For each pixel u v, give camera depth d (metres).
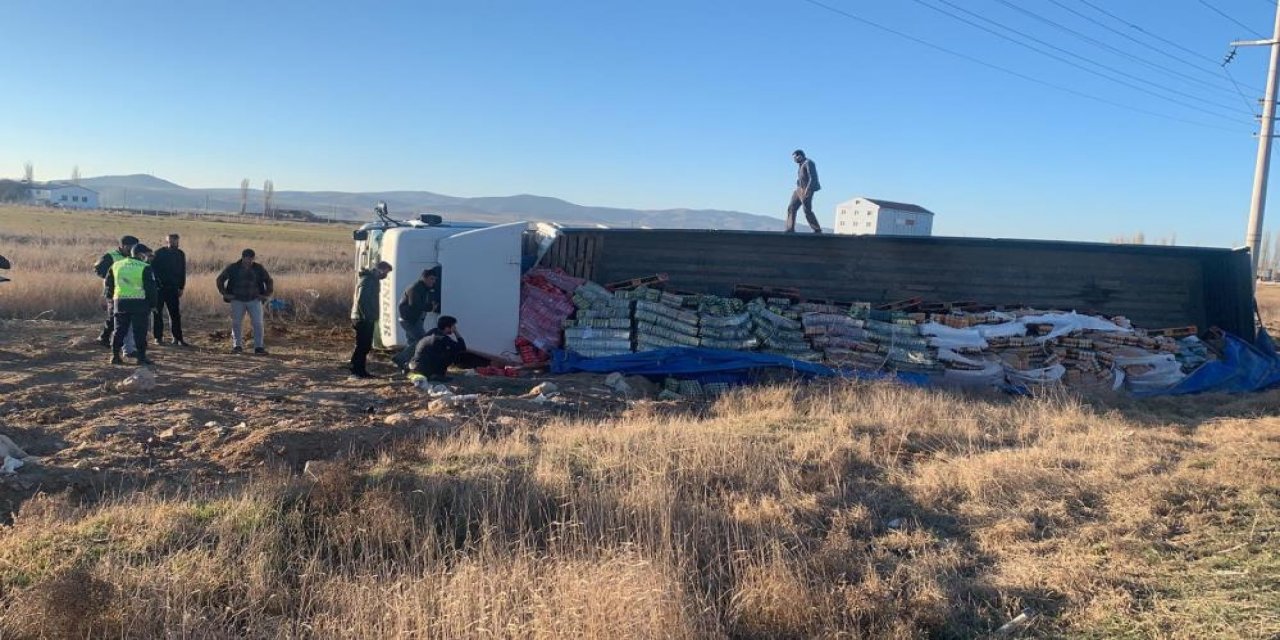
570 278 14.34
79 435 7.80
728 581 5.07
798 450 7.73
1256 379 14.34
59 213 83.12
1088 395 12.70
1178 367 14.07
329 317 17.62
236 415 8.97
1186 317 16.70
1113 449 8.12
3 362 10.99
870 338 13.82
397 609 4.32
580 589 4.45
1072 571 5.17
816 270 15.96
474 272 12.72
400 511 5.50
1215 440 8.91
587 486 6.18
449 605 4.37
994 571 5.36
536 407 10.13
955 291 16.27
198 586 4.55
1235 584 5.01
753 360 12.80
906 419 9.31
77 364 11.05
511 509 5.79
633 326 13.58
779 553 5.14
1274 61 20.09
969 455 7.97
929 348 13.59
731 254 15.68
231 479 7.03
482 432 8.65
